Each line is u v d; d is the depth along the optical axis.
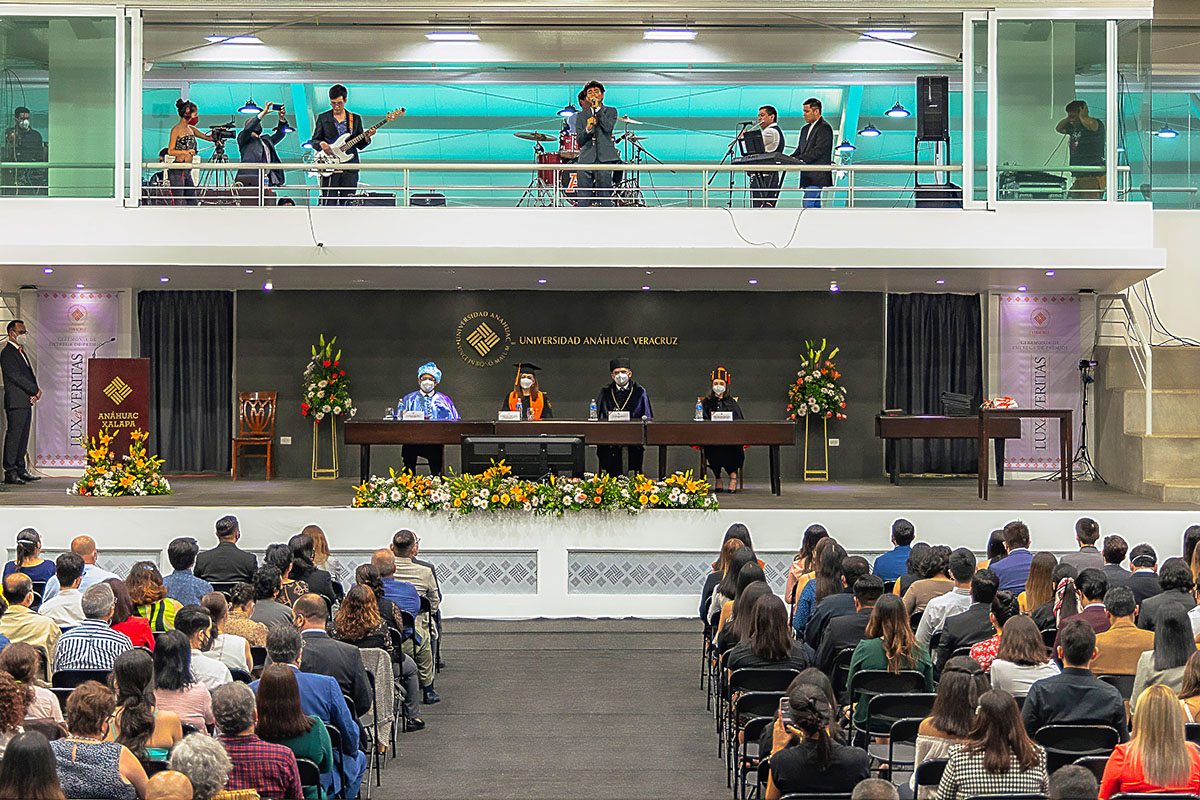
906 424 13.81
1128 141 14.28
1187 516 12.65
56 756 4.57
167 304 16.98
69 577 7.74
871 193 15.02
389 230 14.07
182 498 13.56
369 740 7.28
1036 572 7.98
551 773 7.29
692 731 8.31
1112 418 15.73
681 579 12.48
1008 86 14.16
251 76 18.44
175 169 14.64
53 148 14.13
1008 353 16.81
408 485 12.54
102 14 14.17
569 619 12.38
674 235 14.09
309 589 8.88
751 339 17.03
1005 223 14.09
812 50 17.08
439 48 17.19
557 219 14.10
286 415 17.02
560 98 19.86
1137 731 4.69
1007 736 4.77
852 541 12.59
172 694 5.72
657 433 13.03
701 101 19.86
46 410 16.64
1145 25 14.22
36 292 16.66
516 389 15.02
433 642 10.00
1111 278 14.93
